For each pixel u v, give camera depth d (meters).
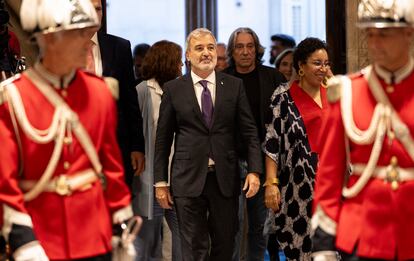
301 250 7.80
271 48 12.09
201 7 13.59
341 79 5.14
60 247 4.97
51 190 4.99
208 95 7.76
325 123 5.16
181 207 7.66
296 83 7.88
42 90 5.00
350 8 9.39
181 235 7.71
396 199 4.99
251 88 8.87
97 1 7.47
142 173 8.36
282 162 7.82
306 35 13.51
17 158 4.96
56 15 4.89
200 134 7.70
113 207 5.15
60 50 4.94
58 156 4.98
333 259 5.08
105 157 5.16
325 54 7.78
